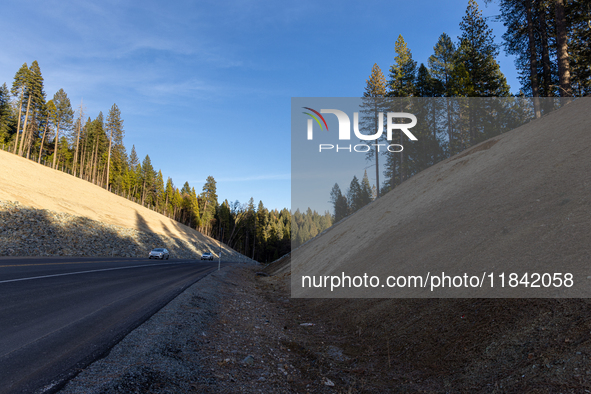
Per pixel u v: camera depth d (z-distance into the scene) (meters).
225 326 7.15
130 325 5.74
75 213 38.91
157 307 7.46
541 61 25.94
